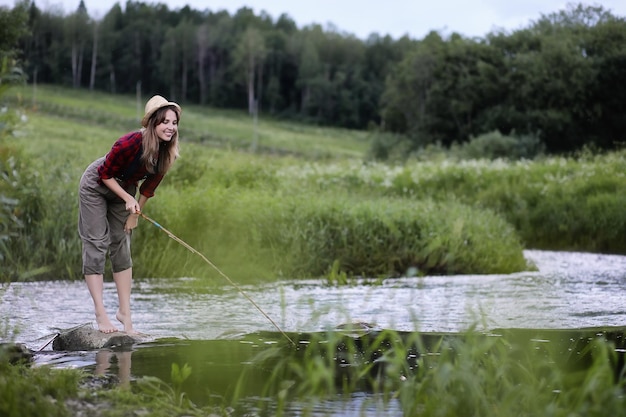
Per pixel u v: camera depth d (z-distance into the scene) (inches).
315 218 532.4
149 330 282.2
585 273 516.1
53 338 266.7
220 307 339.6
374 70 7741.1
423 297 375.6
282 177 818.8
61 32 7337.6
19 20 968.9
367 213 546.0
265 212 526.6
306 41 7573.8
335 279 449.4
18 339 264.8
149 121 275.9
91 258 275.3
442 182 981.2
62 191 491.8
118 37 7652.6
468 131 2874.0
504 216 778.8
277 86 7362.2
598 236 743.1
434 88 2989.7
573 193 838.5
